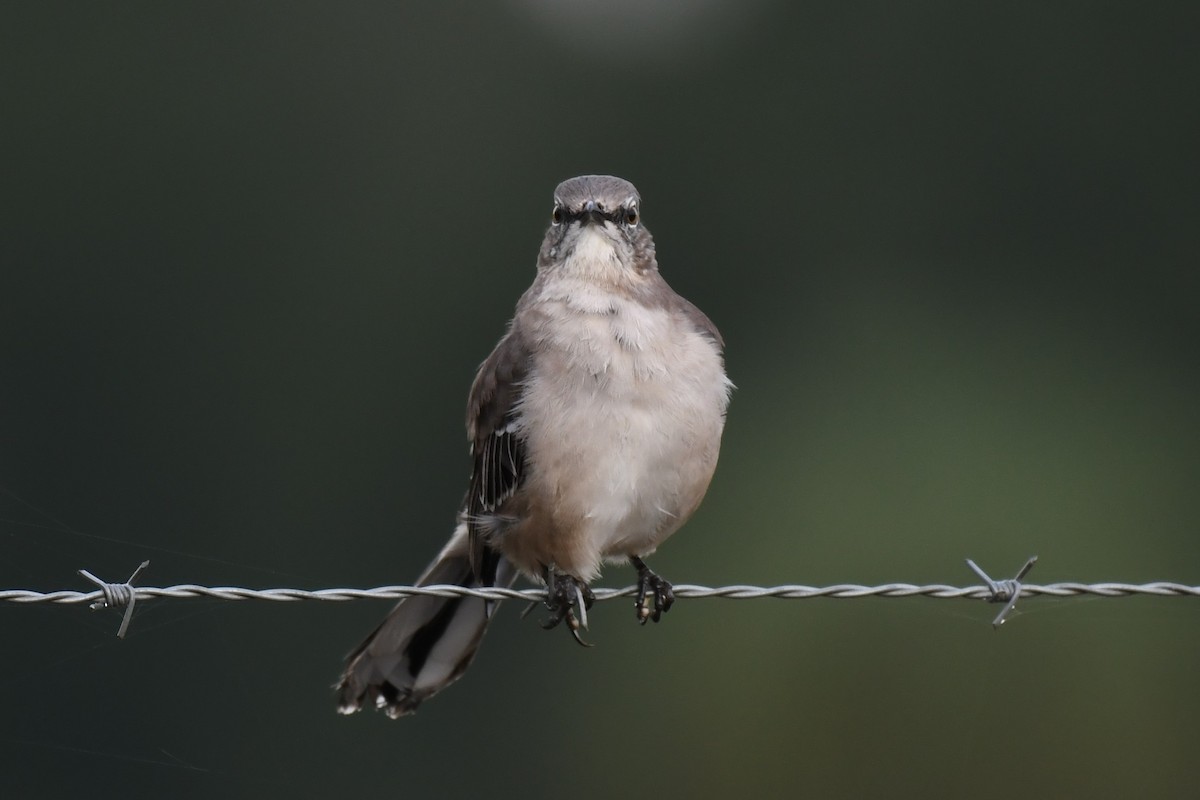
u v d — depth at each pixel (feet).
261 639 47.34
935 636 45.03
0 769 43.93
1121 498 56.85
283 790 46.11
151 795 45.16
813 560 52.49
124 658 45.50
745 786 45.01
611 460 24.39
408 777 48.29
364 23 71.77
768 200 72.90
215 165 68.64
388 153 71.15
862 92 72.90
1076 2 70.85
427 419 66.39
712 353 25.16
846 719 44.86
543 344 24.81
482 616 25.35
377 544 61.41
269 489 61.93
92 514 59.77
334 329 67.82
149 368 65.00
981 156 71.51
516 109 73.31
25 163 66.74
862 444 60.23
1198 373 67.31
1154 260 69.36
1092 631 45.19
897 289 70.69
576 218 25.44
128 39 68.54
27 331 65.05
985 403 63.26
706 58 74.18
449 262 70.49
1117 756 42.78
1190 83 69.36
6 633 44.52
